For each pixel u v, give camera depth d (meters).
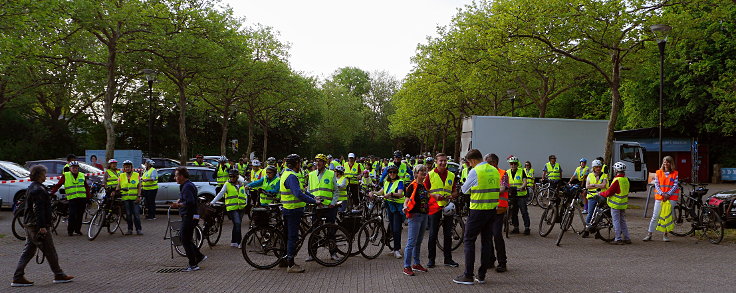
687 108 31.58
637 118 35.53
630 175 23.42
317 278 7.84
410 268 7.99
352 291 6.96
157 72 24.41
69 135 40.12
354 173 16.89
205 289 7.17
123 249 10.68
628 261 9.07
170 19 23.00
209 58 24.14
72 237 12.29
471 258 7.26
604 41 17.62
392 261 9.22
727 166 35.16
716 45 28.27
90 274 8.24
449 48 30.30
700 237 11.76
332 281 7.61
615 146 23.33
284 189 8.31
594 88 43.03
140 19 21.58
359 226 9.41
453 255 9.81
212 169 17.06
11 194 17.41
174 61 23.75
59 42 22.36
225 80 29.00
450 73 30.06
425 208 8.04
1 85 32.56
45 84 34.94
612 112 18.42
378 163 25.00
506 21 17.94
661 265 8.69
